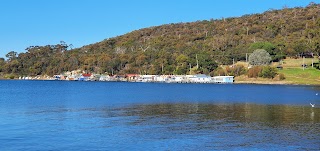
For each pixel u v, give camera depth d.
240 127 48.59
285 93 126.44
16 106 79.12
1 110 70.12
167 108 73.81
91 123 52.31
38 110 70.25
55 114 63.25
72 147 37.00
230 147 37.06
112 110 70.12
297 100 94.44
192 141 39.81
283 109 70.75
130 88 177.25
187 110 69.69
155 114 63.25
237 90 149.88
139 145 37.91
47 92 141.75
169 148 36.66
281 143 38.66
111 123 52.34
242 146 37.44
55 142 39.06
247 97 106.94
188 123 52.38
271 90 147.75
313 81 199.25
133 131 45.69
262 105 79.81
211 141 39.78
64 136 42.25
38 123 52.06
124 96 114.81
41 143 38.56
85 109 72.19
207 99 99.38
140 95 119.88
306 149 36.12
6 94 128.12
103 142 39.19
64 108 74.38
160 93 131.88
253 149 36.22
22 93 134.88
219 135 43.00
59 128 47.69
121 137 41.81
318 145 37.72
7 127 48.28
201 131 45.69
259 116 59.69
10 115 61.62
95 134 43.53
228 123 52.16
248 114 62.56
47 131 45.38
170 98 104.19
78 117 59.03
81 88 180.00
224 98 103.06
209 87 182.62
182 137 41.94
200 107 75.69
